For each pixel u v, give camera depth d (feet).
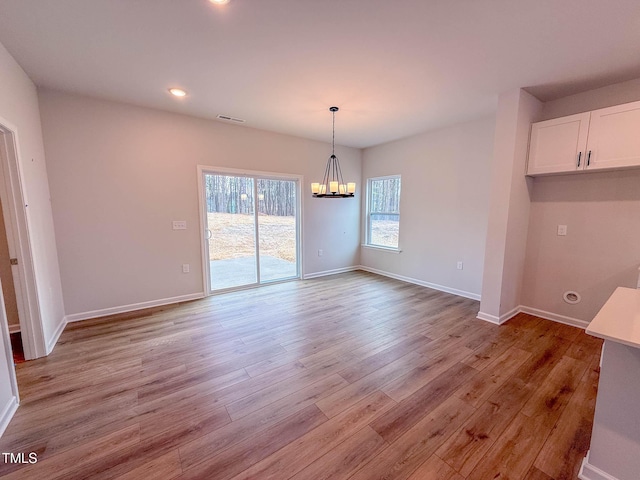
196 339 9.30
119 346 8.80
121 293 11.53
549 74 8.53
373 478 4.52
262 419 5.79
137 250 11.72
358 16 5.95
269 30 6.45
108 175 10.87
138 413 5.93
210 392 6.63
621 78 8.76
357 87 9.48
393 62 7.86
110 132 10.78
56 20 6.05
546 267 11.02
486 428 5.57
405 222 16.53
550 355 8.34
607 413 4.24
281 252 16.49
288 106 11.22
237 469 4.67
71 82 9.12
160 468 4.67
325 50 7.27
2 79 6.88
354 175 18.89
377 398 6.45
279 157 15.31
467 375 7.35
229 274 14.67
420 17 5.97
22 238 7.66
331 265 18.54
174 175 12.30
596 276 9.87
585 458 4.61
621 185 9.20
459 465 4.76
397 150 16.67
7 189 7.41
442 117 12.54
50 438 5.27
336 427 5.58
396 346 8.89
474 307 12.39
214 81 9.07
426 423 5.70
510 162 9.84
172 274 12.69
